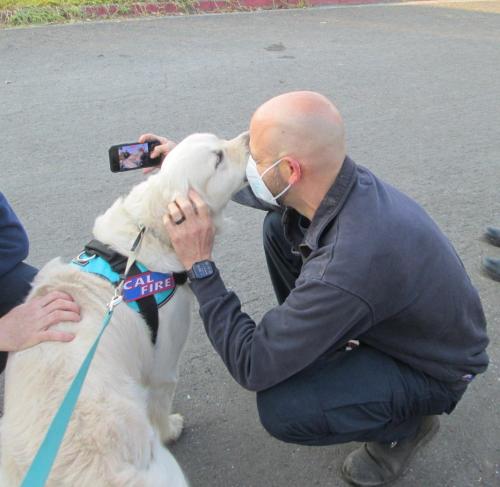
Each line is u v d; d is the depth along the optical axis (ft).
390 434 6.76
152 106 16.15
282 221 7.22
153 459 5.60
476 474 7.16
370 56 21.08
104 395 5.49
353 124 15.81
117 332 6.02
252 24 23.86
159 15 24.23
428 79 19.31
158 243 6.46
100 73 18.08
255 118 5.79
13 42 20.16
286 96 5.66
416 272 5.57
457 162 14.21
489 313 9.64
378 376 6.33
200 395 8.25
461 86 18.90
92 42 20.59
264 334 5.84
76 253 10.69
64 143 14.17
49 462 4.63
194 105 16.30
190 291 6.90
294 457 7.43
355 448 7.55
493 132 15.88
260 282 10.27
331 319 5.43
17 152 13.71
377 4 28.68
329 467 7.32
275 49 21.08
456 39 23.73
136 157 7.72
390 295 5.50
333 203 5.58
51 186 12.55
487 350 8.85
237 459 7.41
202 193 6.59
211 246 6.29
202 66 19.06
